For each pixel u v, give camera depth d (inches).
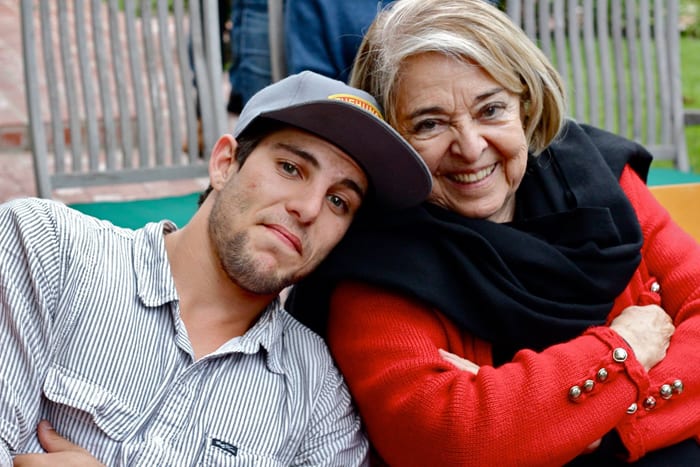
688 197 95.7
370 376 68.6
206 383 64.4
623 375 67.6
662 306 78.2
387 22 70.6
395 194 69.0
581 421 65.6
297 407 66.7
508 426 64.2
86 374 62.0
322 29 99.3
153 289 64.2
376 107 69.0
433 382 66.2
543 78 71.7
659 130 130.3
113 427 61.9
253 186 63.5
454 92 68.2
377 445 69.4
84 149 168.2
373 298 70.8
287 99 66.6
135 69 111.6
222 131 114.5
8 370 60.9
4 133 169.2
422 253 71.4
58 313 62.4
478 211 72.8
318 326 76.9
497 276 71.0
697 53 256.2
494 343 71.7
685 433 71.6
